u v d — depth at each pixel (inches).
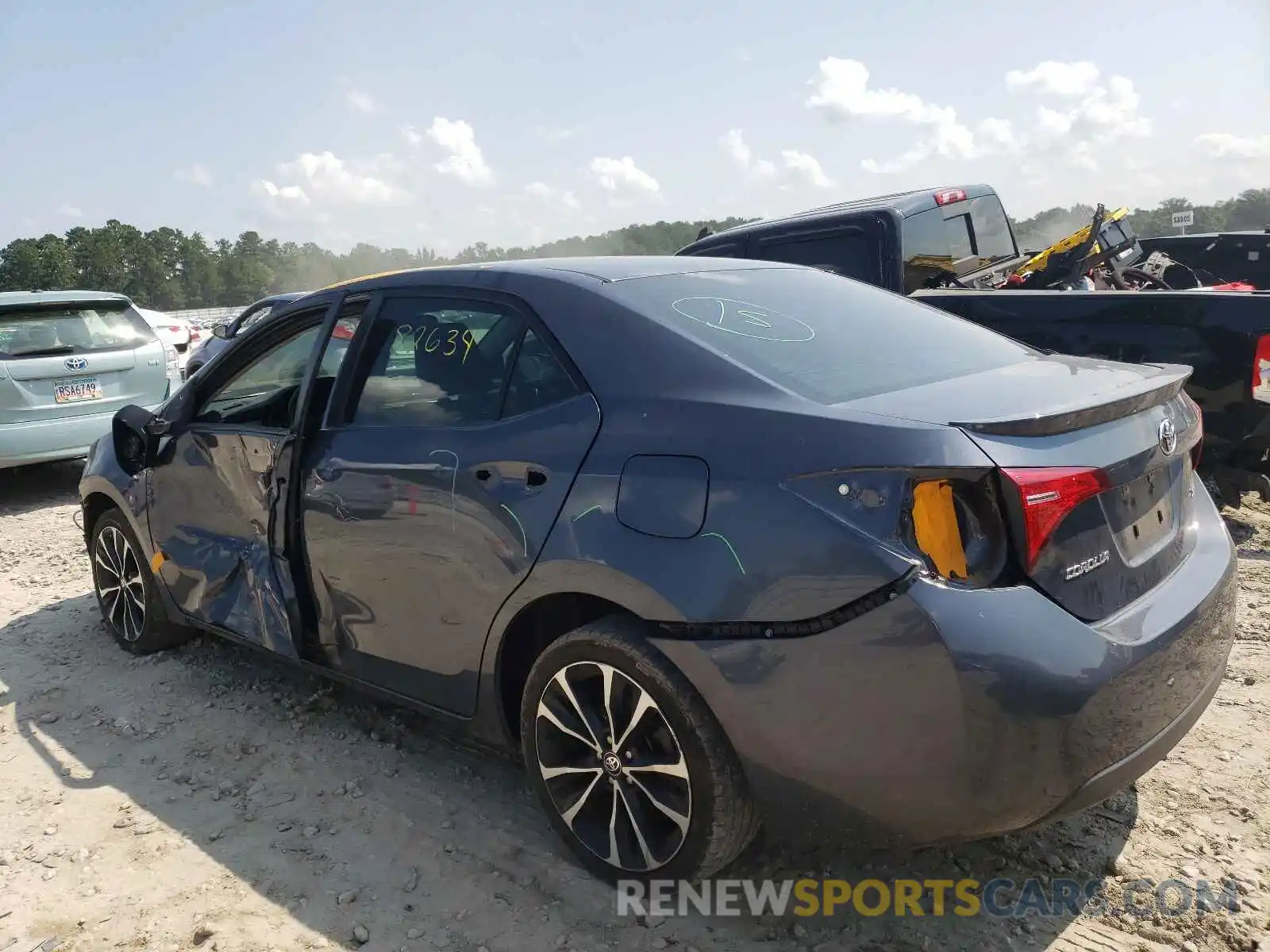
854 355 112.5
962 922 101.7
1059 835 114.8
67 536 286.0
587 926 103.4
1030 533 86.7
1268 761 127.6
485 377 118.8
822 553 87.7
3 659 186.5
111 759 145.0
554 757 110.5
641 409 102.7
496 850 117.6
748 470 93.1
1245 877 105.6
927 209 280.5
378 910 107.4
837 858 112.7
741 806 98.2
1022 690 83.7
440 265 134.3
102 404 344.5
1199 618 99.0
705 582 93.2
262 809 129.3
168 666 179.2
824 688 88.6
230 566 153.6
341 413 135.0
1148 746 92.4
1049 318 215.9
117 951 102.7
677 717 97.3
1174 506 108.7
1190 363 198.7
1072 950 97.0
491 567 111.4
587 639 103.6
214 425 156.9
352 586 131.4
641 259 133.8
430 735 148.5
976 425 87.8
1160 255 341.1
